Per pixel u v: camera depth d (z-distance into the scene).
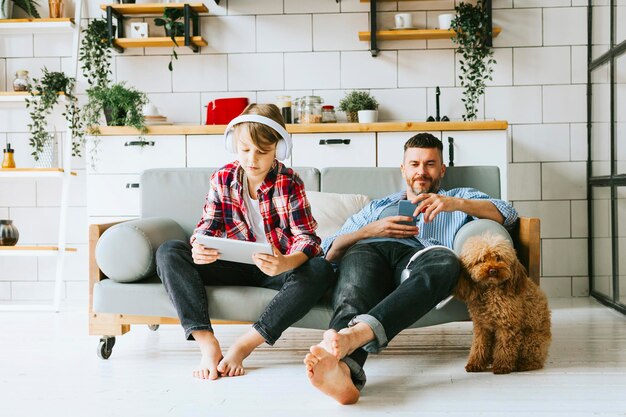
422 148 2.09
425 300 1.63
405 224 1.94
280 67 3.55
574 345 2.21
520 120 3.48
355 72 3.53
